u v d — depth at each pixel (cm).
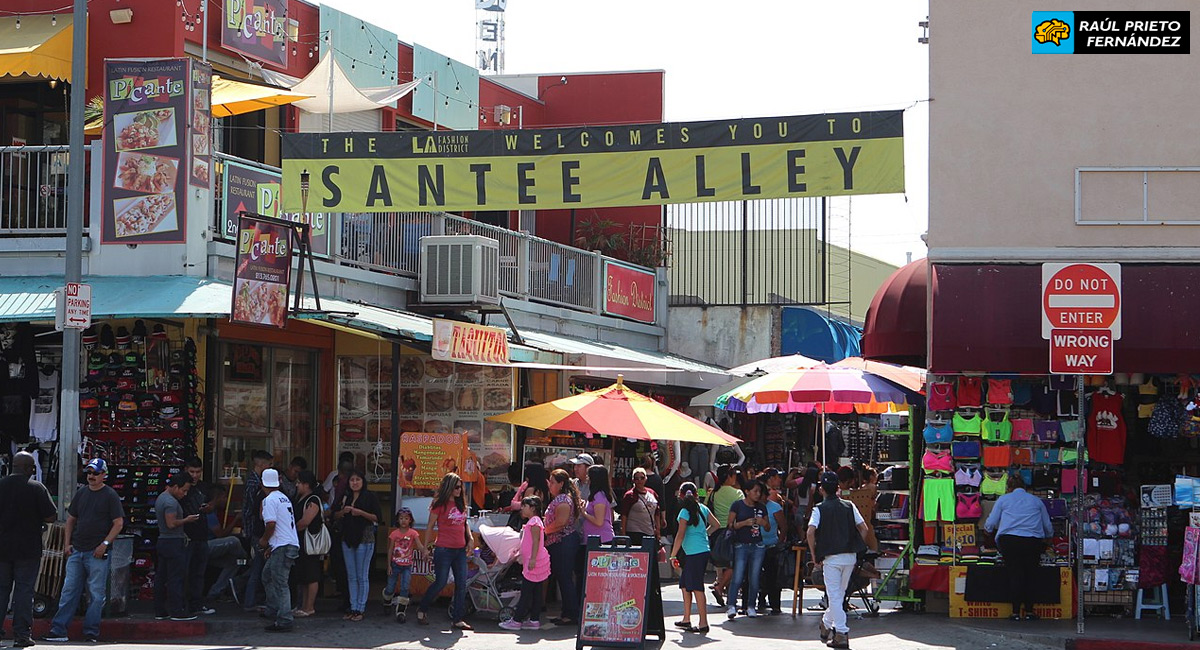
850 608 1745
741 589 1858
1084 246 1659
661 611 1457
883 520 1758
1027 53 1684
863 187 1572
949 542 1667
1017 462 1672
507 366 1895
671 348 3081
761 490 1703
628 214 3114
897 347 1831
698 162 1612
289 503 1508
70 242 1532
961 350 1622
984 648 1438
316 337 2053
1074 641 1459
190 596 1573
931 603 1706
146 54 1952
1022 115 1680
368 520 1592
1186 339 1600
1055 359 1450
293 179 1677
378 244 2141
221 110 1972
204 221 1769
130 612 1573
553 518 1592
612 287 2841
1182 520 1689
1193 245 1645
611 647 1385
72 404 1519
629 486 2373
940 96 1692
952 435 1667
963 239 1677
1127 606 1656
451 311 2225
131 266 1756
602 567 1403
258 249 1540
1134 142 1662
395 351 1758
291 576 1605
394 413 1752
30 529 1370
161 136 1752
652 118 3056
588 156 1636
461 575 1555
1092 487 1670
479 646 1430
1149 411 1686
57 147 1792
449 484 1559
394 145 1672
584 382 2409
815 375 1820
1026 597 1614
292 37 2231
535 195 1647
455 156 1662
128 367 1745
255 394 1933
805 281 3048
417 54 2583
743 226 3075
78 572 1424
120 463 1738
